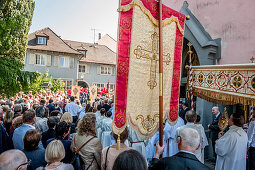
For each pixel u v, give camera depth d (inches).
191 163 67.6
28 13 622.2
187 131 73.9
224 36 220.8
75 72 984.3
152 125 105.8
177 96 123.7
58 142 81.7
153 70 105.8
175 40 120.4
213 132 203.8
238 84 126.0
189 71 171.2
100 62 1111.0
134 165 47.4
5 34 415.5
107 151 89.8
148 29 102.0
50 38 995.9
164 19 112.4
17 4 586.6
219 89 141.5
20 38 590.2
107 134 191.3
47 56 922.7
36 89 651.5
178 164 67.9
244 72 122.2
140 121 99.6
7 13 544.4
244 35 200.5
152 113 106.0
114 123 87.6
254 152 160.7
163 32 112.5
